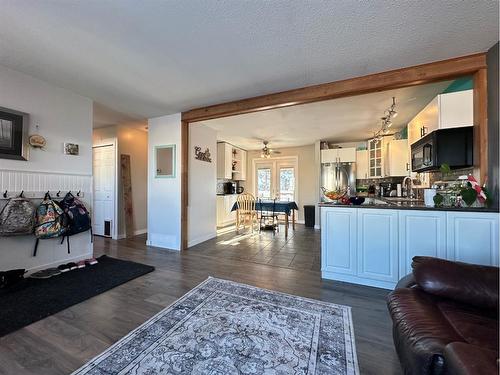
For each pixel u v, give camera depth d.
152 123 4.24
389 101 3.47
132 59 2.32
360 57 2.29
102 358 1.44
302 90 2.98
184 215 4.02
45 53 2.22
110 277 2.70
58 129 2.99
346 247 2.65
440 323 1.10
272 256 3.62
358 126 4.82
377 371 1.36
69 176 3.12
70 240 3.16
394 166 4.77
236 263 3.28
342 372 1.35
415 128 3.72
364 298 2.26
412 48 2.14
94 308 2.04
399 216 2.40
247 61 2.35
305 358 1.46
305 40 2.02
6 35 1.95
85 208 3.19
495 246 2.06
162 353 1.49
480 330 1.04
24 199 2.58
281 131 5.27
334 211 2.71
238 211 5.63
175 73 2.60
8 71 2.53
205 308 2.04
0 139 2.47
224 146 6.46
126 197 4.94
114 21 1.78
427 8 1.65
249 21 1.78
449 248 2.20
